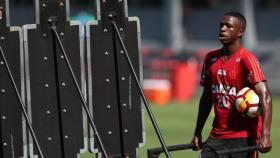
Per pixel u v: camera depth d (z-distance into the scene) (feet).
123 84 74.43
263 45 322.96
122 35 74.08
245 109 69.97
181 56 272.10
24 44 70.95
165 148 70.69
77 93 72.64
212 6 355.36
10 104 71.00
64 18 72.02
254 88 70.28
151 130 152.15
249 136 71.46
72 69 71.97
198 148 73.92
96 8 73.56
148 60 270.46
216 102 72.08
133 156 75.31
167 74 237.25
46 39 71.61
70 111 72.74
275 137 142.10
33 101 71.56
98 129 73.97
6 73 70.64
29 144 71.56
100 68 73.72
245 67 70.49
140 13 368.07
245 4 305.12
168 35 329.52
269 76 261.65
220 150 68.95
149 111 71.61
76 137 73.05
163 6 358.84
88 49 73.15
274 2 345.92
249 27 304.91
